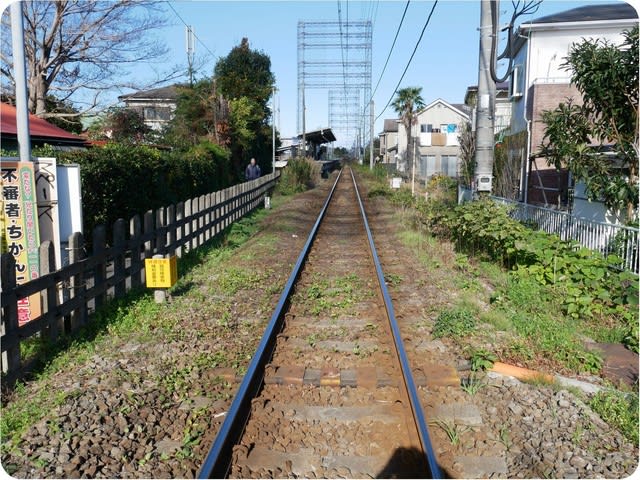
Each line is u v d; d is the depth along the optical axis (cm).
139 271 926
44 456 423
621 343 718
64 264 732
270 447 446
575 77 1117
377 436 464
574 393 543
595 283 877
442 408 507
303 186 3522
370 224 1880
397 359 596
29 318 655
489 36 1255
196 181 1892
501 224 1102
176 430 473
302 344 677
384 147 9381
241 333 714
